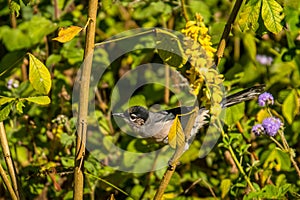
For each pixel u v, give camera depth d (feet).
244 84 29.99
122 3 29.58
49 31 28.96
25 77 30.32
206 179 28.66
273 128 24.25
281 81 29.78
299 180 27.68
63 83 29.09
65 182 28.71
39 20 29.35
